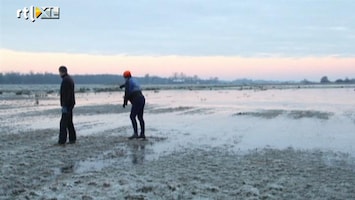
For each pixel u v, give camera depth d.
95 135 15.59
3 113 26.91
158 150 12.38
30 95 63.19
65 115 13.02
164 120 22.98
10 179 8.34
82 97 58.19
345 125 20.38
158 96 64.12
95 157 10.99
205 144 13.79
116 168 9.53
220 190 7.59
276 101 47.22
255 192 7.41
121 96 62.31
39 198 6.85
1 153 11.27
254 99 52.81
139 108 14.51
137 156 11.27
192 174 8.92
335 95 67.69
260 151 12.38
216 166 9.90
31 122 20.66
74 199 6.81
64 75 12.98
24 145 12.81
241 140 14.90
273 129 18.59
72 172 9.13
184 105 38.53
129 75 14.51
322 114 27.34
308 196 7.26
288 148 13.05
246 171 9.34
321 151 12.48
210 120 23.08
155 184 7.88
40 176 8.67
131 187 7.62
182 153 11.86
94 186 7.67
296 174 9.10
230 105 38.66
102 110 30.41
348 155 11.79
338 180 8.55
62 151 11.77
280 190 7.66
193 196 7.16
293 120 23.16
